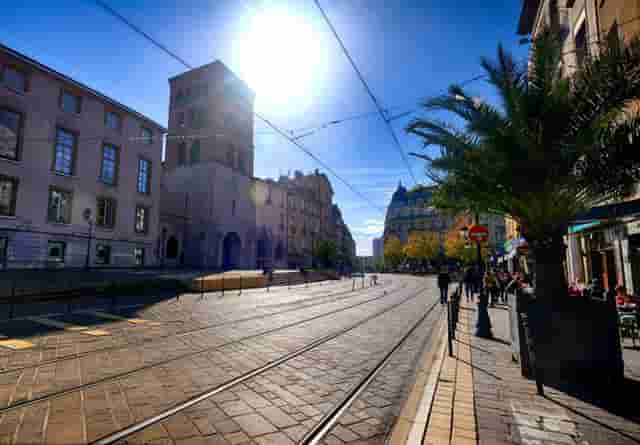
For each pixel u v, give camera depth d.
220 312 12.03
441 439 3.20
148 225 32.16
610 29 9.40
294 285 30.42
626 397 4.25
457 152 6.74
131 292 16.91
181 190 46.69
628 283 9.27
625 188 5.56
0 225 21.48
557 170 5.64
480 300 8.48
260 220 55.81
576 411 3.82
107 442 3.24
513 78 6.02
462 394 4.35
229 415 3.90
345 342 7.84
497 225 52.53
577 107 5.62
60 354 6.21
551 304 5.19
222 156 46.50
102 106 28.36
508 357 6.29
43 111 24.06
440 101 6.66
